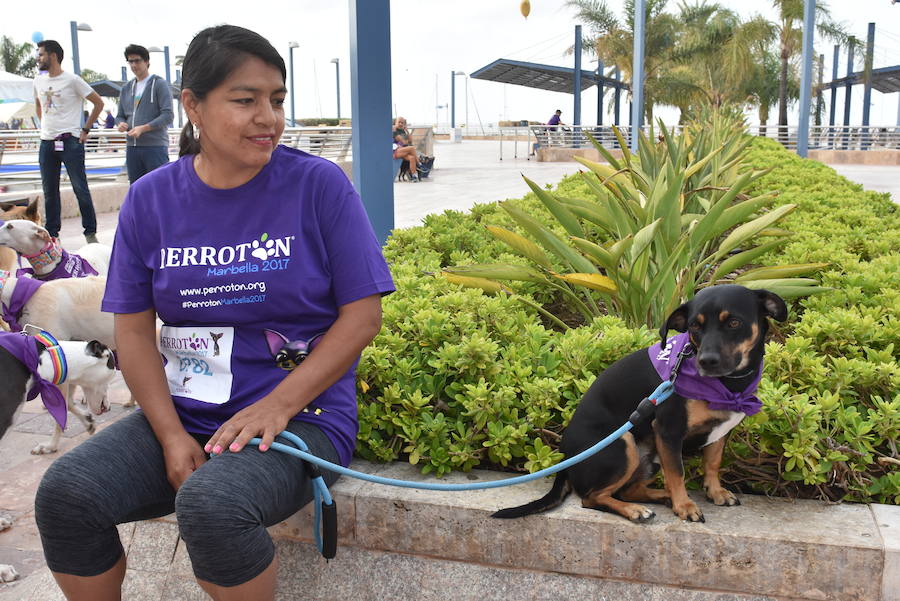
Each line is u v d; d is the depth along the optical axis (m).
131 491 2.09
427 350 3.18
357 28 5.50
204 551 1.86
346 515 2.55
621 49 34.69
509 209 3.86
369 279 2.26
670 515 2.38
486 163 27.89
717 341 2.16
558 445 2.82
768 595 2.28
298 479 2.12
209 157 2.22
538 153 29.33
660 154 5.93
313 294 2.25
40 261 5.20
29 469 4.04
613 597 2.39
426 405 2.86
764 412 2.53
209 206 2.24
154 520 2.76
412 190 16.34
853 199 7.10
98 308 4.60
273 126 2.14
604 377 2.52
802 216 6.30
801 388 2.86
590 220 4.84
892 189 15.78
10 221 5.12
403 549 2.54
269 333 2.26
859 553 2.19
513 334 3.33
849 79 45.91
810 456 2.49
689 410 2.27
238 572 1.89
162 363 2.34
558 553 2.41
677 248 3.58
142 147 9.14
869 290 3.99
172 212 2.26
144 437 2.18
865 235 5.47
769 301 2.22
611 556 2.37
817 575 2.23
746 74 34.12
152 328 2.36
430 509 2.47
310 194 2.25
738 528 2.29
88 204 9.38
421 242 5.33
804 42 20.66
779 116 37.41
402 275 4.27
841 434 2.66
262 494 1.95
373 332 2.28
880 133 32.78
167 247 2.25
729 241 3.95
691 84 33.56
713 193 5.90
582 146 31.89
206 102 2.10
